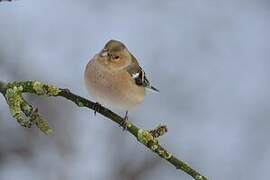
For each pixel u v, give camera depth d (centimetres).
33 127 1216
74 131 1248
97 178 1215
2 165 1184
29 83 639
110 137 1255
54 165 1211
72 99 672
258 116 1473
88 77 859
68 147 1230
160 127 664
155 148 642
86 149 1242
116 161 1230
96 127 1270
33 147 1209
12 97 614
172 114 1389
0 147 1189
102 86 857
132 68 875
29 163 1201
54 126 1235
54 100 1250
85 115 1273
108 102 874
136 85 879
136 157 1227
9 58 1388
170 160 639
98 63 858
